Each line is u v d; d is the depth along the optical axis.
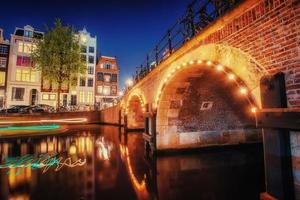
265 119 3.17
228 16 4.07
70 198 4.60
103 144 11.77
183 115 9.02
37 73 31.41
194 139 9.27
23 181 5.64
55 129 17.80
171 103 8.57
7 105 29.34
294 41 2.80
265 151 3.23
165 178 6.05
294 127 2.68
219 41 4.50
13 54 30.30
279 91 2.92
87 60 36.41
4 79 29.91
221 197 4.80
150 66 11.28
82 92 35.22
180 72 6.63
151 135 8.99
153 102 9.67
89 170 6.79
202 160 7.88
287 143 2.93
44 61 23.70
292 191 2.87
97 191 5.05
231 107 9.63
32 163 7.53
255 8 3.49
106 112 26.39
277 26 3.06
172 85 7.78
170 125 8.88
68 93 33.59
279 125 2.91
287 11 2.91
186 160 7.88
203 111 9.27
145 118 10.37
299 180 2.80
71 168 6.97
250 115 10.13
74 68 24.92
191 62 5.77
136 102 18.72
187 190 5.20
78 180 5.79
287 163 2.91
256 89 3.44
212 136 9.62
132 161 8.09
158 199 4.67
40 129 17.70
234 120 10.05
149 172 6.59
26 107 24.58
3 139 12.81
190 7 6.06
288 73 2.88
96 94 36.81
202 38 5.22
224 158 8.17
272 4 3.15
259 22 3.39
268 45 3.22
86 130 18.56
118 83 38.97
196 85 7.87
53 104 32.31
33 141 12.24
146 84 11.46
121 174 6.39
